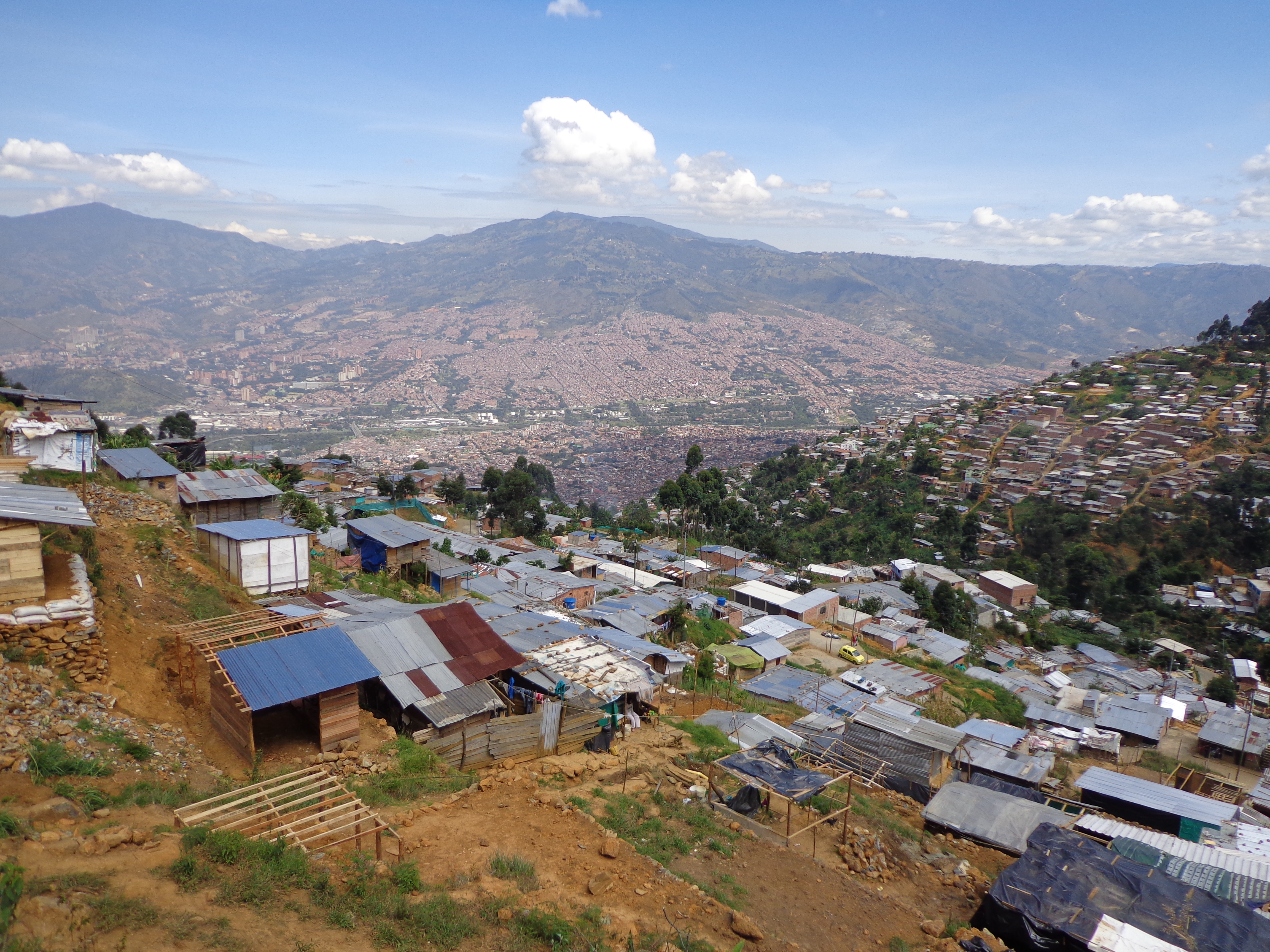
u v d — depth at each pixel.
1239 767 35.78
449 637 17.73
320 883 8.95
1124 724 37.62
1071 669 55.72
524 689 18.23
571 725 17.31
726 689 30.38
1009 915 11.23
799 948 10.07
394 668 16.20
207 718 14.12
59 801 9.56
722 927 10.12
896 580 74.06
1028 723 37.94
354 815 10.80
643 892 10.56
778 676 33.84
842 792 17.91
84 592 13.80
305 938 7.91
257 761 12.95
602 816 13.11
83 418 25.75
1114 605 72.38
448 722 15.22
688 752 18.08
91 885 7.80
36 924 6.81
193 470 37.75
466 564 39.62
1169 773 32.88
